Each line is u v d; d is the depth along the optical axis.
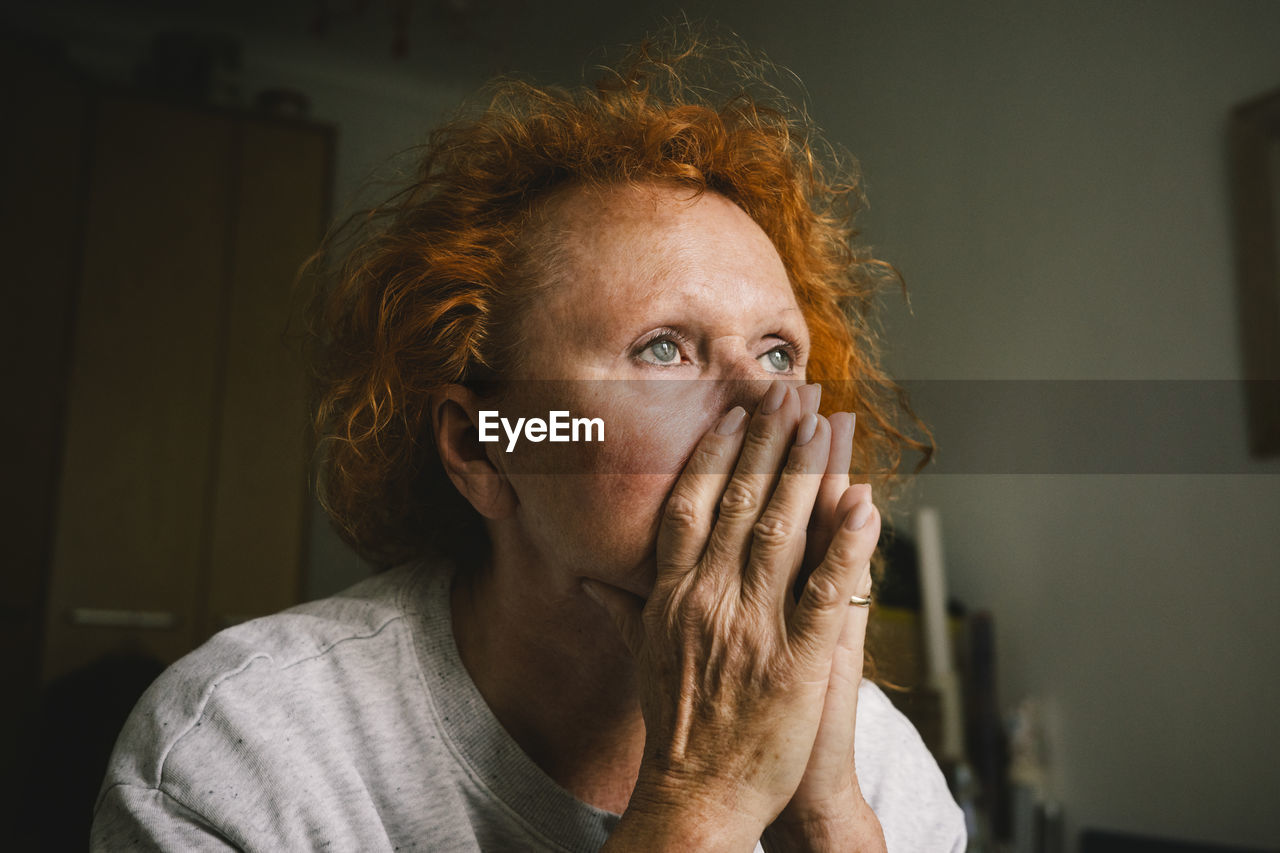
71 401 3.12
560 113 0.75
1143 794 1.81
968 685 2.02
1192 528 1.78
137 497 3.15
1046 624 2.05
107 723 1.64
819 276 0.90
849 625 0.62
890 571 2.04
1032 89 2.22
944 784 0.86
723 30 3.14
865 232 2.67
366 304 0.75
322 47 4.02
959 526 2.30
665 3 3.16
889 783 0.80
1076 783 1.94
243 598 3.21
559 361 0.62
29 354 3.06
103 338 3.19
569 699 0.69
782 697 0.54
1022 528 2.14
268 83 4.10
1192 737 1.73
